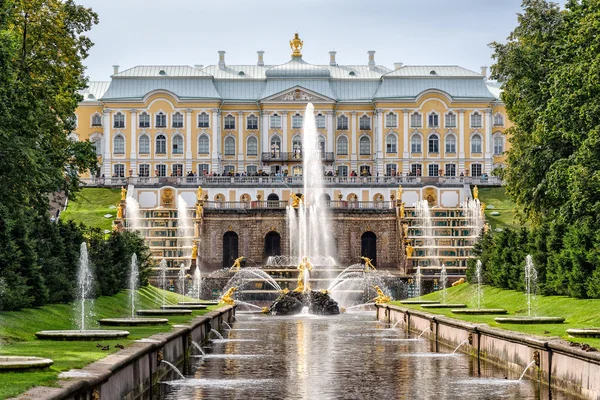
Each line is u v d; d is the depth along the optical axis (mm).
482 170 146500
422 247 101000
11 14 49500
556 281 48625
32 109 47125
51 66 61000
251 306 79688
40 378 19656
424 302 63281
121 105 144625
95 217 110812
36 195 50125
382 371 32750
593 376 24578
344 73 153750
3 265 37219
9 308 35906
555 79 48719
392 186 128125
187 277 86438
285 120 146125
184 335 35594
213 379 30672
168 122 145250
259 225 107000
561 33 56688
